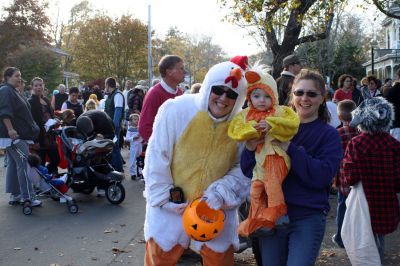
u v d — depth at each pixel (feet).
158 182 11.00
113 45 151.23
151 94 16.55
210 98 10.59
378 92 43.55
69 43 194.70
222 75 10.46
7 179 25.29
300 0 36.94
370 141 14.02
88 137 27.37
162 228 11.09
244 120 10.18
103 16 152.05
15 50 125.39
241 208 14.29
